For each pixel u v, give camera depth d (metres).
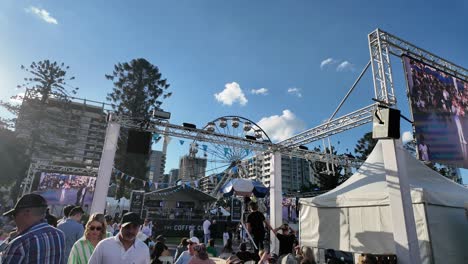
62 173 20.72
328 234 7.80
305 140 11.33
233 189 9.95
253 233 6.77
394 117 6.42
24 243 2.04
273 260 5.15
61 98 31.89
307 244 8.32
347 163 14.30
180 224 21.06
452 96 9.67
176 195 26.11
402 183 6.21
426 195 6.15
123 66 37.53
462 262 6.16
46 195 19.91
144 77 37.31
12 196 26.48
